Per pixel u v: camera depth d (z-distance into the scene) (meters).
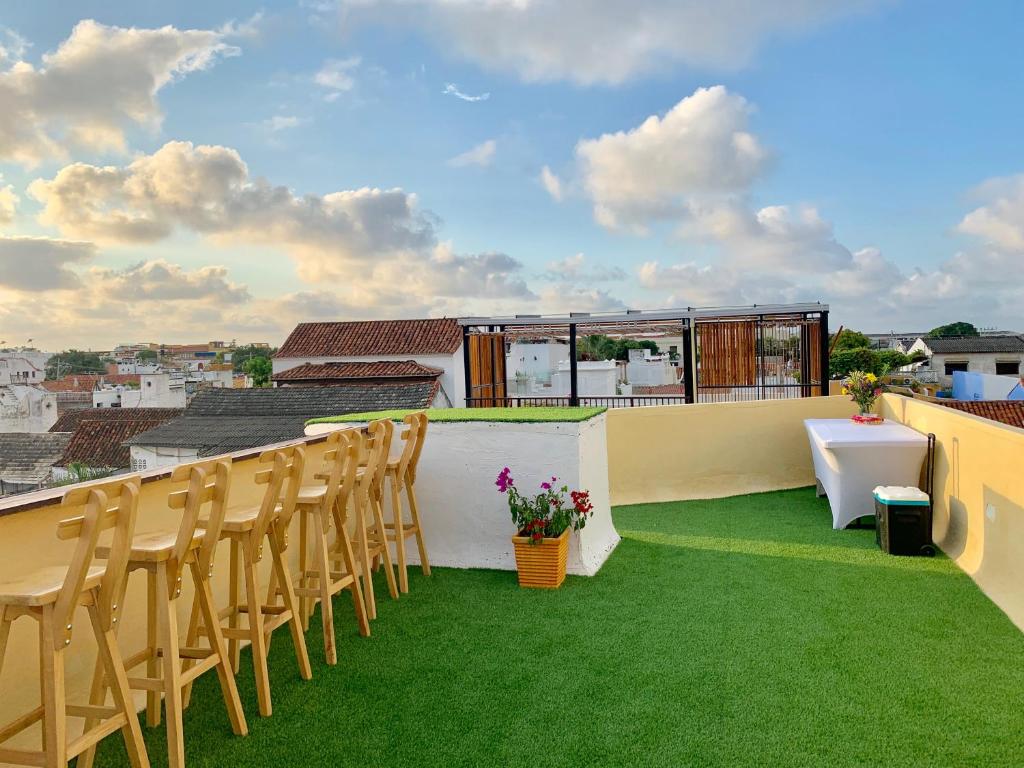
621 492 8.35
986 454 4.79
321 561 3.56
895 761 2.57
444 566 5.27
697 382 11.50
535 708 3.02
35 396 32.34
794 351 11.09
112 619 2.33
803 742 2.71
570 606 4.34
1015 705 2.98
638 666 3.43
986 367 53.25
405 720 2.94
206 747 2.76
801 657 3.51
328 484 3.60
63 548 2.84
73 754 2.17
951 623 3.96
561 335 14.00
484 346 13.73
